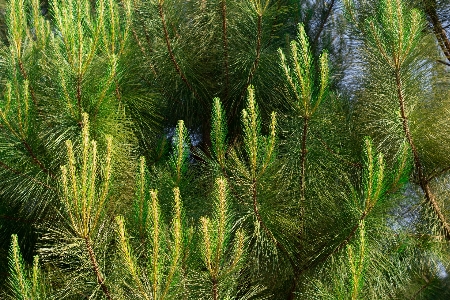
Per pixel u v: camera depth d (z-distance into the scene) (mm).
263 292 3246
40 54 3318
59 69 2666
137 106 3738
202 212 3131
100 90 2768
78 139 2764
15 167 2955
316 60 4270
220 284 2279
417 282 4359
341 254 2791
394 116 3102
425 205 3475
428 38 3930
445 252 3506
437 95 3697
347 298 2311
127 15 3457
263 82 3924
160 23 3793
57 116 2863
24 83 2814
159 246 2102
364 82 3836
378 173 2521
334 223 3012
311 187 3096
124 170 3145
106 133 2867
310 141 2938
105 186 2258
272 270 3191
